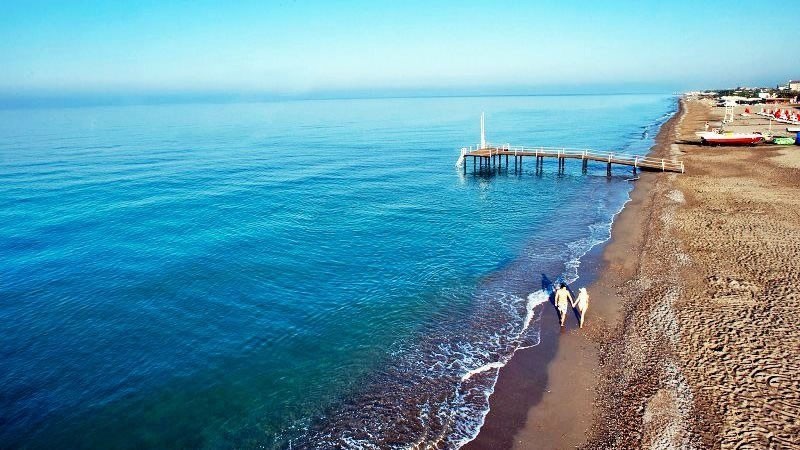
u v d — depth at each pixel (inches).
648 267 858.1
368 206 1489.9
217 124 6018.7
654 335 625.0
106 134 4426.7
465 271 923.4
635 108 7682.1
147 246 1114.7
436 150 2970.0
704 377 524.4
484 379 573.3
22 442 506.3
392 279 899.4
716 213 1143.0
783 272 772.6
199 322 753.6
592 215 1282.0
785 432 435.2
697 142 2418.8
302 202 1556.3
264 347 677.9
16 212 1443.2
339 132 4495.6
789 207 1144.8
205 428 520.7
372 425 508.7
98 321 761.0
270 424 521.0
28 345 692.1
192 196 1662.2
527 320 709.9
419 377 587.5
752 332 603.5
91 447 498.6
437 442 476.4
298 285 884.0
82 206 1518.2
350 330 714.2
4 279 925.8
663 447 433.4
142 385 598.5
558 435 470.3
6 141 3732.8
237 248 1091.3
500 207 1440.7
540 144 2997.0
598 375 560.1
